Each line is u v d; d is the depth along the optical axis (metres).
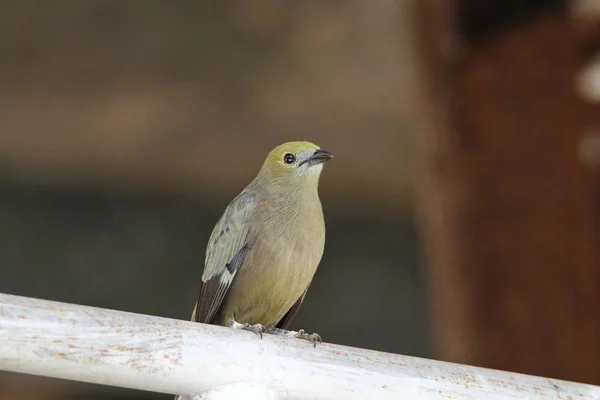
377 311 18.31
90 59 14.86
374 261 18.64
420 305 18.17
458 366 4.93
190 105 15.40
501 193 10.16
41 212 17.58
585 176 10.28
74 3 14.27
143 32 14.61
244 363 4.52
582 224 10.10
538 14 10.34
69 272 17.41
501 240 10.10
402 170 16.56
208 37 14.66
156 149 16.11
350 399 4.69
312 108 15.45
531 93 10.28
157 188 17.50
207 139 15.94
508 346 9.98
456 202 10.30
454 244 10.30
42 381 16.12
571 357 9.85
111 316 4.30
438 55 10.45
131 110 15.41
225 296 8.18
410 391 4.73
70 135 15.82
